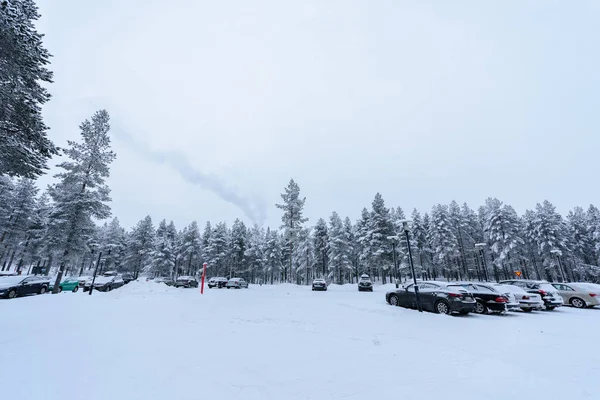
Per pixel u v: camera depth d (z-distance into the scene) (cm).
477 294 1457
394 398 400
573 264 4744
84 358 529
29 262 4594
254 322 940
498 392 433
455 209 5612
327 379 462
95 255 5759
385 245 4400
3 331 736
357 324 962
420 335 823
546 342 778
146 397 378
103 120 2795
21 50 1334
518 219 5225
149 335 717
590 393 437
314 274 7056
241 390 410
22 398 365
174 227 7162
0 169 1519
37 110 1541
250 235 7256
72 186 2606
